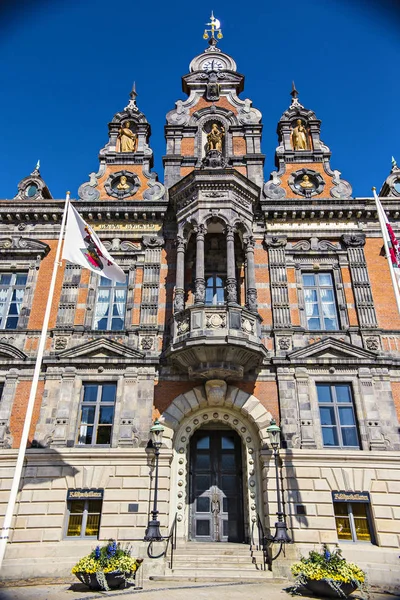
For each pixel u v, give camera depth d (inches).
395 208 740.0
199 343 570.3
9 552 530.3
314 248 725.9
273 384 633.0
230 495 621.3
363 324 668.7
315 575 422.3
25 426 456.1
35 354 654.5
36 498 560.1
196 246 676.1
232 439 655.8
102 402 628.7
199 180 693.9
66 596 410.9
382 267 716.7
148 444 588.1
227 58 943.7
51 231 752.3
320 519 548.1
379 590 483.5
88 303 692.1
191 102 871.1
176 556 537.6
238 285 709.9
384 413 609.3
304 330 662.5
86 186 786.8
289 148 828.6
